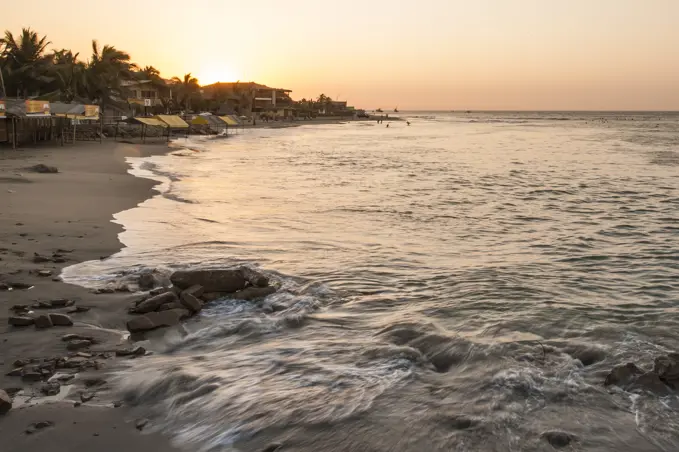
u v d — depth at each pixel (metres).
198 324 9.71
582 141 83.94
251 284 11.42
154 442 6.17
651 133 112.25
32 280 11.54
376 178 34.47
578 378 7.47
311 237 16.83
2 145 44.38
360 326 9.59
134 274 12.15
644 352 8.39
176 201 22.92
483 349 8.37
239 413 6.66
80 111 52.28
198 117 83.44
